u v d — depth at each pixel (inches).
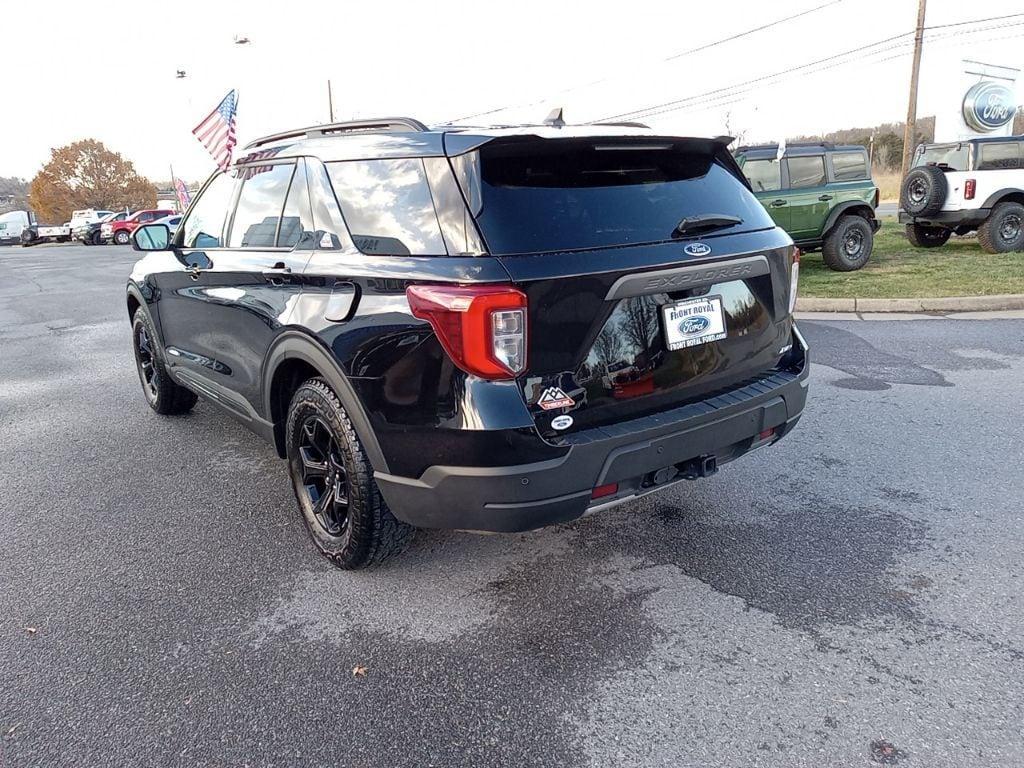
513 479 98.5
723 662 102.5
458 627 113.4
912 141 959.6
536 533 142.1
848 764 83.8
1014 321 316.2
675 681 99.0
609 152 114.2
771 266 125.8
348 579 128.2
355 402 111.4
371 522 118.8
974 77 676.7
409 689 99.8
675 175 121.8
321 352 117.6
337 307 113.7
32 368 300.7
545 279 97.3
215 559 136.5
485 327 95.4
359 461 116.4
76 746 91.0
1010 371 238.2
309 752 89.1
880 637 106.2
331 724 93.7
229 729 93.4
